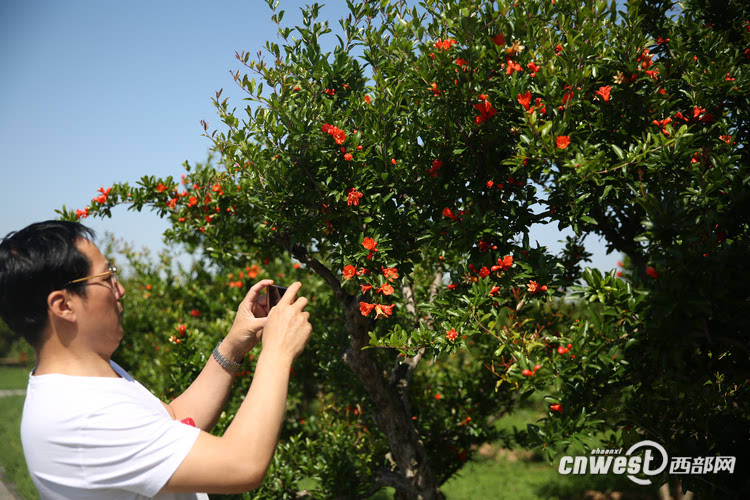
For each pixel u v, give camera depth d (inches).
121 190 137.2
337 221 98.3
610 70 82.4
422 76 82.8
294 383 193.3
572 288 70.3
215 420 52.8
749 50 96.9
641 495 261.1
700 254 58.9
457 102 82.6
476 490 325.7
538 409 393.4
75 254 39.7
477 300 80.4
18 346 757.9
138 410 37.5
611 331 67.8
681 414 80.7
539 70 76.9
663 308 57.7
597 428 73.1
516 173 86.4
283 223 98.1
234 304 213.6
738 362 67.8
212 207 138.9
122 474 34.9
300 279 221.6
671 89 91.8
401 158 94.4
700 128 88.7
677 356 58.4
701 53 95.3
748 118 92.8
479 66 79.5
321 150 92.5
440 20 87.4
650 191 82.4
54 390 37.3
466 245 85.1
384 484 157.3
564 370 68.7
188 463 34.7
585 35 79.0
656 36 100.4
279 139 93.6
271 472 160.2
